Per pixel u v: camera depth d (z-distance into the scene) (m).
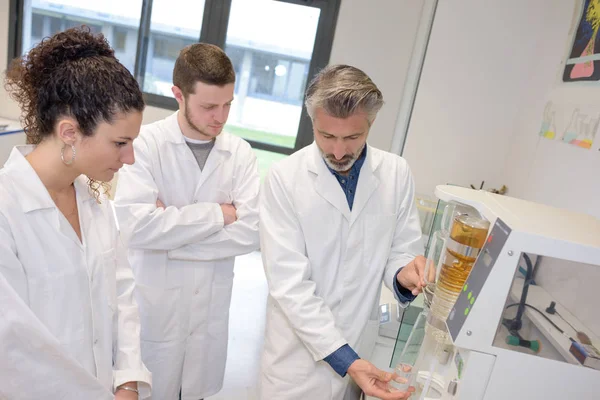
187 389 1.76
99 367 1.02
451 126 2.39
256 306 3.11
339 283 1.24
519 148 2.20
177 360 1.69
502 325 0.73
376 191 1.27
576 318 0.71
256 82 3.84
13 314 0.81
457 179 2.44
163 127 1.64
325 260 1.22
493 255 0.73
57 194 0.97
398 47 3.57
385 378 1.02
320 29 3.62
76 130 0.88
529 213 0.83
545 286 0.71
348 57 3.63
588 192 1.50
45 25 3.80
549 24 2.13
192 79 1.46
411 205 1.36
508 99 2.31
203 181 1.67
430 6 2.85
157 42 3.76
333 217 1.22
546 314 0.72
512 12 2.23
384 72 3.62
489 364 0.75
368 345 1.39
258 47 3.75
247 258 3.83
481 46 2.29
